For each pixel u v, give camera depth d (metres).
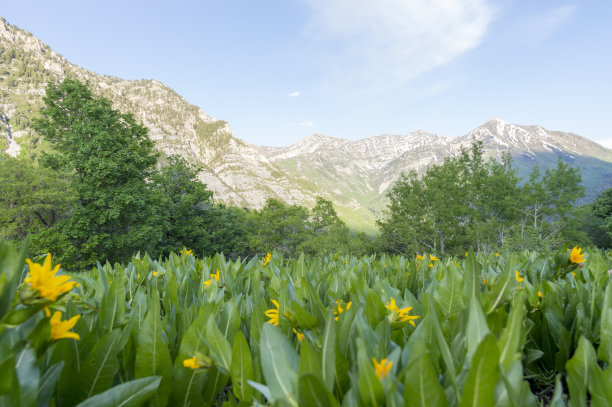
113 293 1.53
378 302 1.73
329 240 42.22
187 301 2.46
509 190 46.00
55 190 23.03
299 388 0.86
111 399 1.01
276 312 1.63
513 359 0.92
